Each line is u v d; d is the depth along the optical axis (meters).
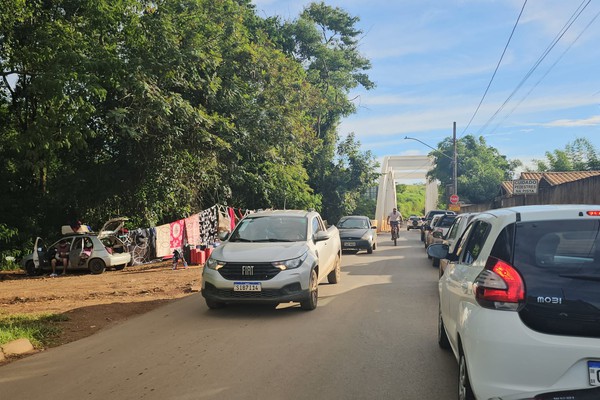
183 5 22.55
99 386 5.25
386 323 7.94
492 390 3.43
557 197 22.11
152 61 18.78
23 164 18.73
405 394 4.83
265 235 10.06
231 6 26.44
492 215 4.45
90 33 19.19
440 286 6.15
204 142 21.62
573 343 3.30
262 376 5.41
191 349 6.60
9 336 7.11
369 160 46.91
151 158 21.59
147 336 7.45
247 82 26.44
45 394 5.07
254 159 26.39
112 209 23.27
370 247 22.05
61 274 18.61
